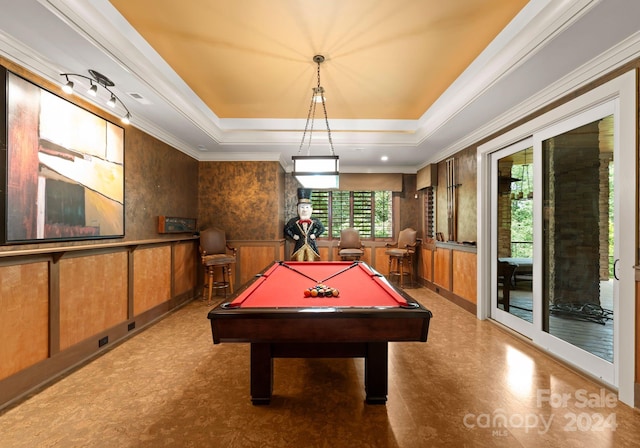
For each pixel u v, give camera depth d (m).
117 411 1.95
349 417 1.88
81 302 2.70
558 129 2.76
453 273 4.73
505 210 3.79
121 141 3.27
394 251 5.85
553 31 1.99
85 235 2.77
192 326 3.65
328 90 3.52
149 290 3.76
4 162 2.05
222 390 2.21
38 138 2.30
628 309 2.05
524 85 2.71
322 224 6.20
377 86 3.40
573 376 2.41
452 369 2.53
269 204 5.39
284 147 4.89
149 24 2.36
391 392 2.17
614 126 2.25
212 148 4.96
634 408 1.99
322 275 2.89
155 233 3.97
